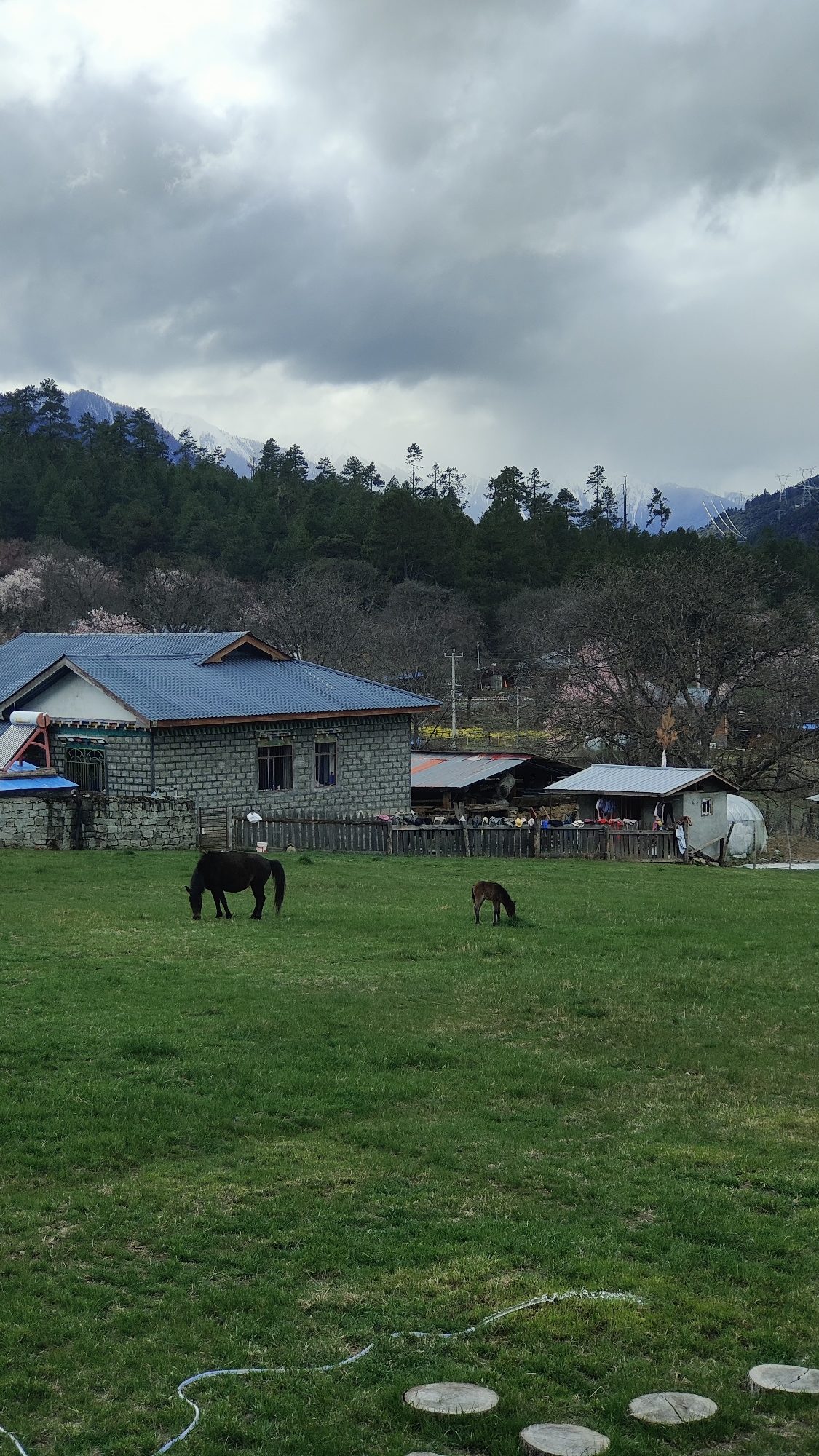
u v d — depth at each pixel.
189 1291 10.30
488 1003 20.08
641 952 24.48
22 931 23.78
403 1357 9.42
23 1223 11.34
